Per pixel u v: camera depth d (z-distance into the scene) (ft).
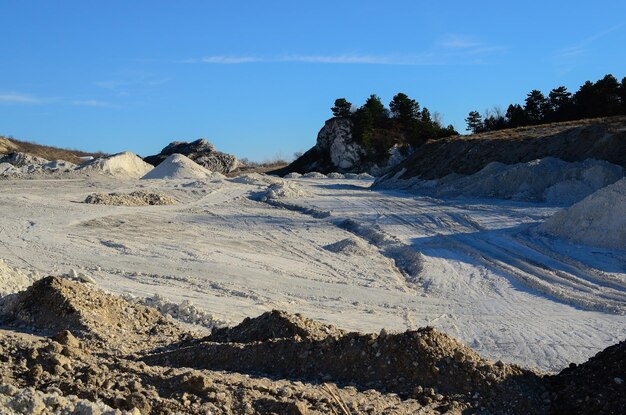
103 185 172.14
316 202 143.54
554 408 29.37
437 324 56.90
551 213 114.52
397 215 122.83
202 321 49.88
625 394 28.40
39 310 42.57
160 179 193.88
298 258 88.53
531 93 261.03
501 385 29.50
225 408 25.79
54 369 28.81
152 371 29.25
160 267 76.95
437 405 28.27
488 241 95.81
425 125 296.30
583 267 79.87
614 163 140.05
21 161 252.21
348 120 290.56
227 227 113.70
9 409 21.71
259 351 32.76
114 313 44.11
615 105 231.91
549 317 60.13
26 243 89.76
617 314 61.67
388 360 30.42
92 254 83.76
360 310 60.90
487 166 157.07
